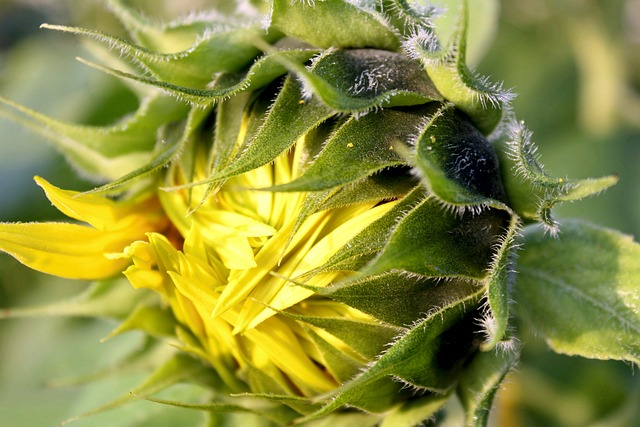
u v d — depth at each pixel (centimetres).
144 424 31
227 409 27
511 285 27
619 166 38
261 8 30
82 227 28
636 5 40
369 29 27
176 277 27
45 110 39
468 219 26
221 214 27
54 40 41
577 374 36
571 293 29
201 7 39
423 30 27
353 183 26
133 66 32
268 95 27
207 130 28
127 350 33
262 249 27
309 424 28
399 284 26
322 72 27
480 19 36
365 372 25
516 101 40
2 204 37
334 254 26
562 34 41
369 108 26
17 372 38
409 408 27
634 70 40
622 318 28
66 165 38
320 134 26
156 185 29
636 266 28
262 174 27
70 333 38
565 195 26
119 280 29
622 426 36
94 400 33
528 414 36
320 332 27
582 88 40
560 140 39
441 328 26
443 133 26
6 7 44
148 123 29
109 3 29
